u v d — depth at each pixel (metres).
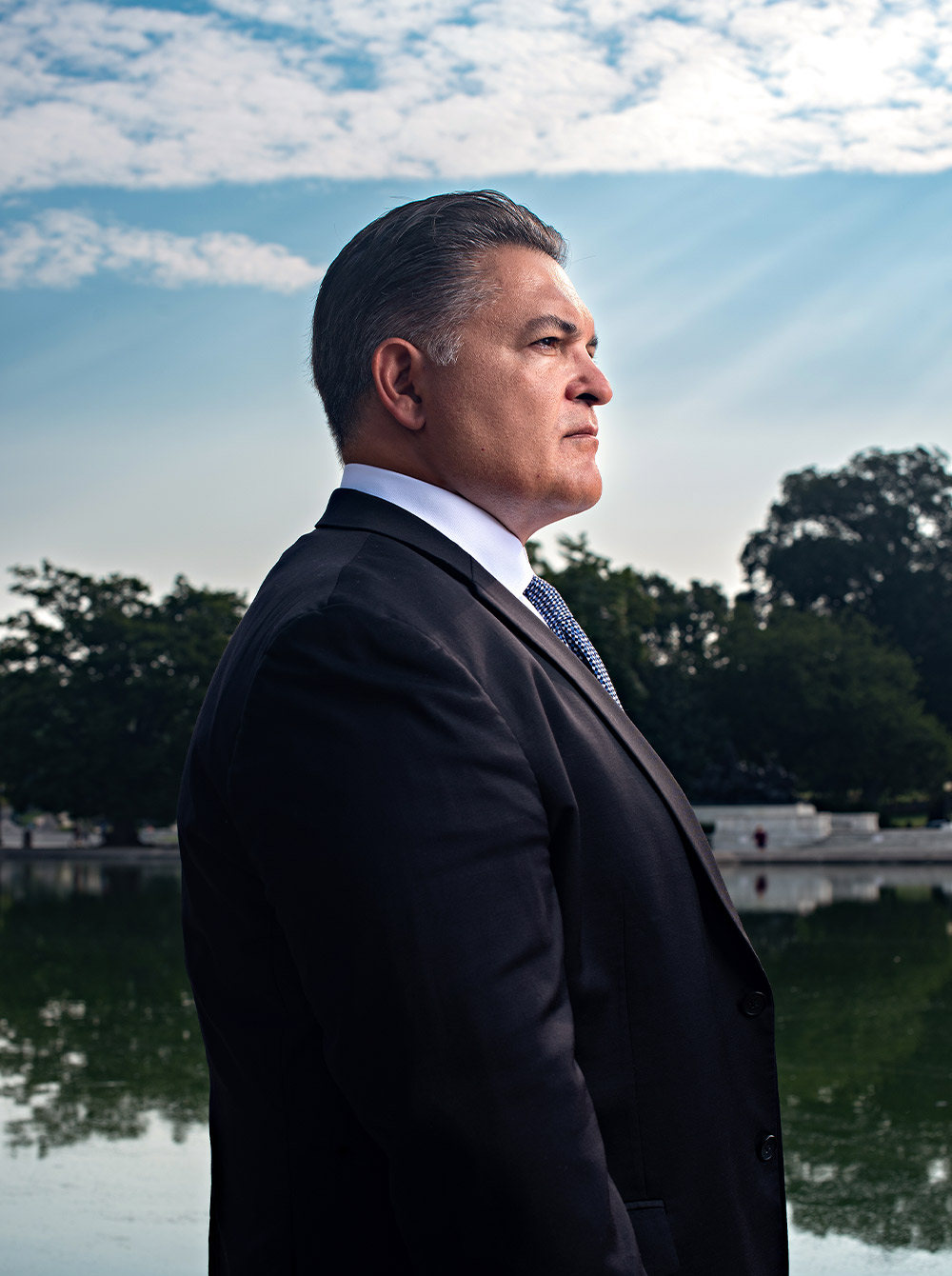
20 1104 8.63
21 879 40.81
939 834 52.38
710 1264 1.45
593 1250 1.21
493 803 1.32
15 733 63.75
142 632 63.72
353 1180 1.41
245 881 1.48
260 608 1.58
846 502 80.50
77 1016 12.55
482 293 1.73
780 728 66.19
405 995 1.23
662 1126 1.45
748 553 85.75
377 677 1.34
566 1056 1.27
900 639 79.81
